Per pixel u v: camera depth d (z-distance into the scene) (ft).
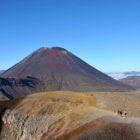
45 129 272.72
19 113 318.04
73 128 229.25
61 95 321.11
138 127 168.14
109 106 285.64
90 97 317.83
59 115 272.92
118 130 169.58
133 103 298.35
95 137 176.04
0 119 337.31
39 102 315.78
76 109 269.44
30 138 287.89
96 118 215.31
